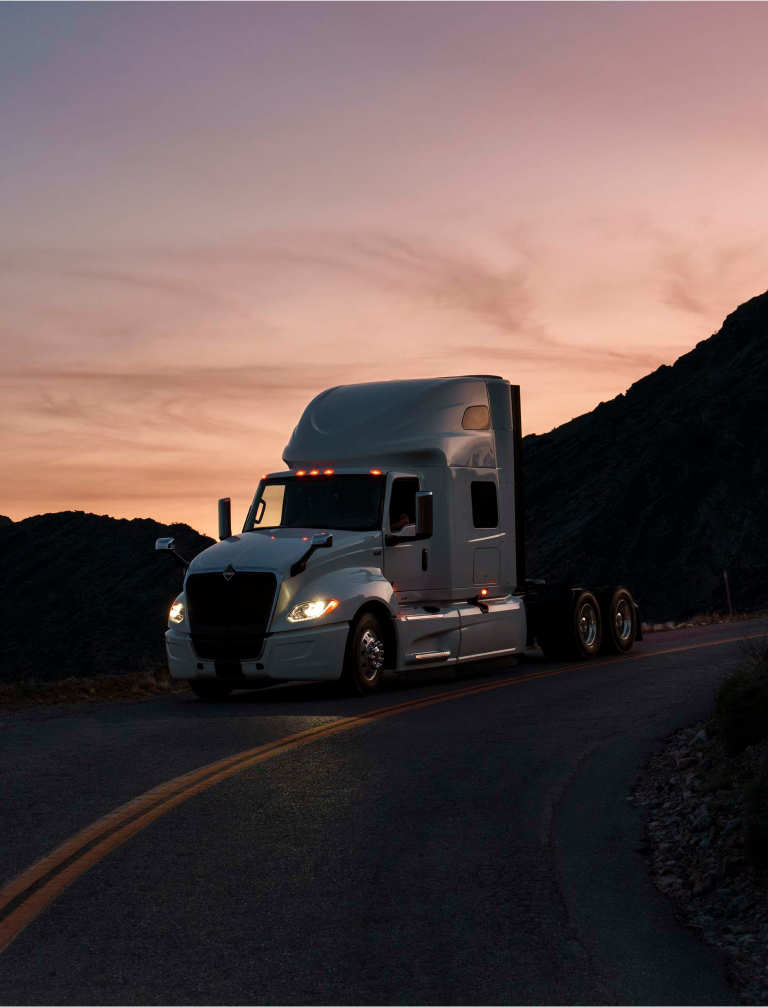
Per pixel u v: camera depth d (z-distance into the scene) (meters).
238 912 5.25
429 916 5.21
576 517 103.94
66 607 122.44
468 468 15.44
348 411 15.15
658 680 13.40
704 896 5.56
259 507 14.73
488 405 16.14
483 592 15.70
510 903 5.41
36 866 6.00
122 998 4.27
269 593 12.81
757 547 84.38
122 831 6.71
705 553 86.50
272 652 12.67
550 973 4.54
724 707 7.90
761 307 132.50
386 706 12.16
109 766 8.77
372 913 5.25
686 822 6.77
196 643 13.07
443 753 9.17
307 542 13.24
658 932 5.06
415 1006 4.21
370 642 13.50
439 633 14.70
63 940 4.89
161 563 128.25
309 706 12.40
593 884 5.75
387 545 14.06
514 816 7.11
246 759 8.98
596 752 9.05
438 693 13.35
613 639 17.81
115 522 145.50
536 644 17.78
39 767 8.73
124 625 113.06
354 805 7.40
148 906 5.34
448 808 7.32
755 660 9.54
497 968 4.59
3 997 4.29
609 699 11.98
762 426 101.00
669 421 110.25
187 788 7.89
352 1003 4.23
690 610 77.88
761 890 5.35
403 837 6.61
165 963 4.62
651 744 9.27
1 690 14.80
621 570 87.88
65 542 140.00
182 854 6.23
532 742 9.56
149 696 14.58
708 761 7.93
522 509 16.97
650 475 99.25
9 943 4.86
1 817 7.08
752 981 4.50
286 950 4.77
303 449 15.09
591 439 124.75
